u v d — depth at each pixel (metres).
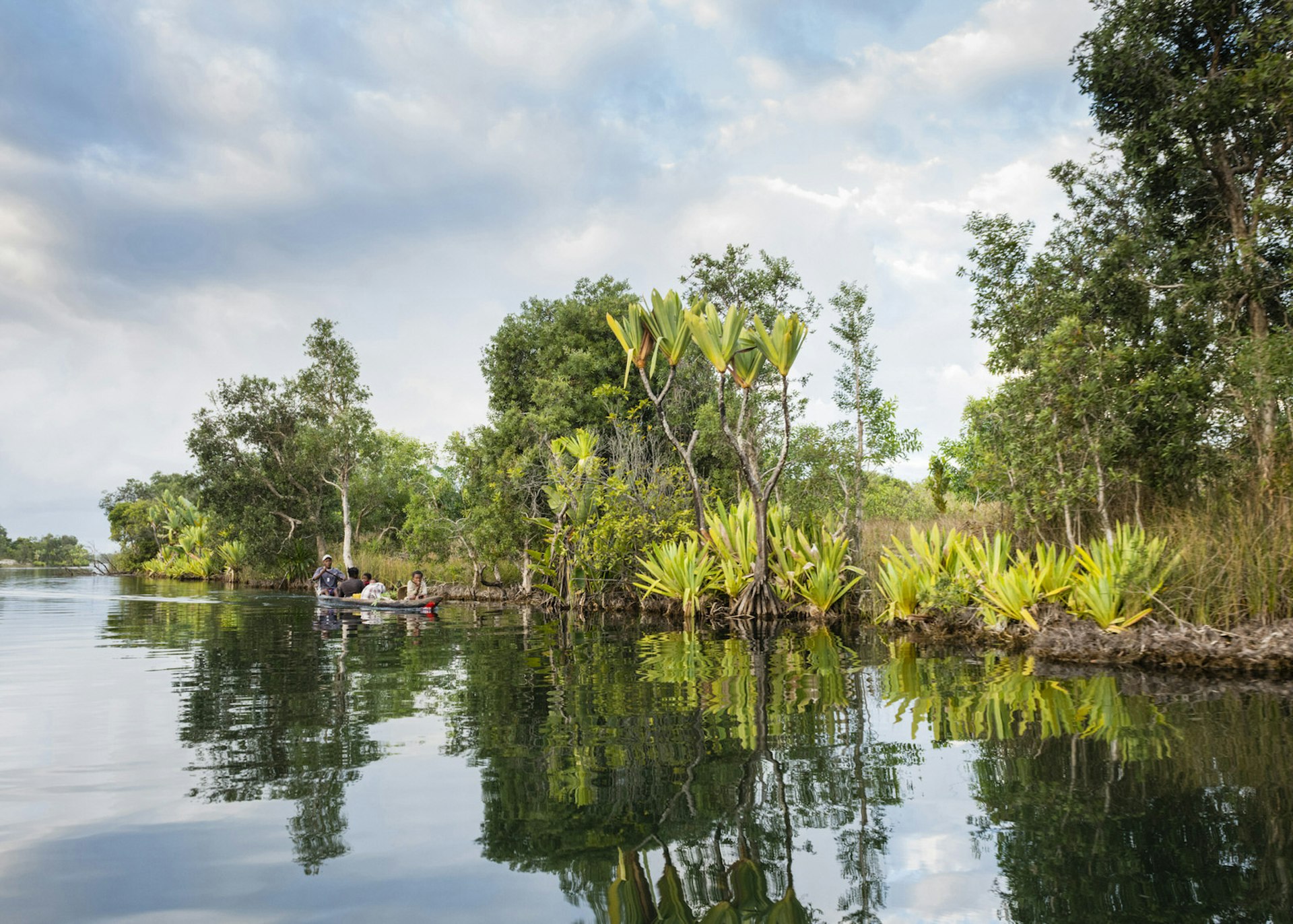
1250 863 3.60
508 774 5.17
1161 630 9.62
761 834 4.07
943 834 4.04
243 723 6.84
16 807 4.61
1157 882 3.43
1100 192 14.16
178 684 9.02
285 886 3.48
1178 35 12.96
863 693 7.95
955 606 12.91
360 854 3.85
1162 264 13.00
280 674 9.73
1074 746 5.66
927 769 5.19
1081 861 3.67
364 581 24.75
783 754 5.60
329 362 37.69
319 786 4.95
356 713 7.26
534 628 15.92
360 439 37.28
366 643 13.23
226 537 46.59
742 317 16.89
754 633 14.53
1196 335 12.25
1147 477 12.23
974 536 13.88
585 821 4.29
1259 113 11.91
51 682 9.19
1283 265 12.16
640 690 8.34
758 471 21.95
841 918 3.10
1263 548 9.61
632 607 21.12
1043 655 10.36
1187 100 12.20
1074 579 11.38
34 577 61.00
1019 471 12.71
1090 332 12.02
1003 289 13.72
